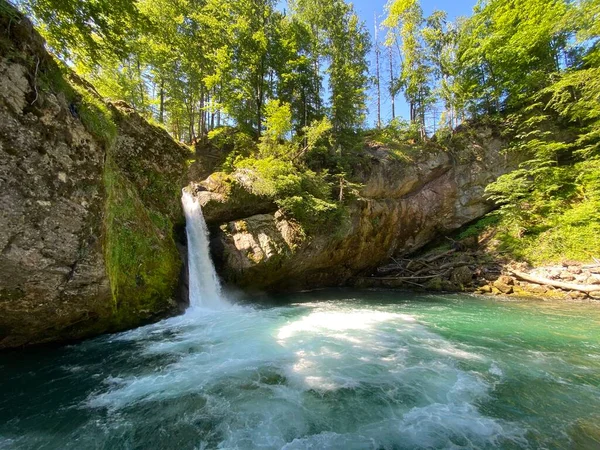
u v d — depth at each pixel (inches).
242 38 832.9
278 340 341.4
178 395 221.3
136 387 233.3
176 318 430.9
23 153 213.8
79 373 256.2
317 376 251.3
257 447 166.9
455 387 233.6
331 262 811.4
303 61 861.8
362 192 876.6
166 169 495.8
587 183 791.1
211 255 592.1
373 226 879.1
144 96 863.1
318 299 661.9
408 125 1072.2
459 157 995.3
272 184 644.7
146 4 708.0
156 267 414.9
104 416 195.9
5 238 214.8
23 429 182.7
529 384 238.4
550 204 806.5
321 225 707.4
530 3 878.4
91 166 261.0
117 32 318.0
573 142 888.3
